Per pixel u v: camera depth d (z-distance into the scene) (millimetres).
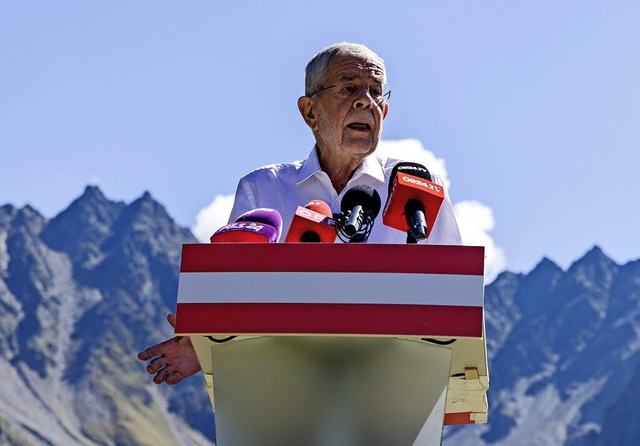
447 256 3453
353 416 3578
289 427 3607
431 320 3416
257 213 3990
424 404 3633
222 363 3729
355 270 3455
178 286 3518
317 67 5168
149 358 4906
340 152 5223
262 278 3484
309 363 3613
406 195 4012
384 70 5176
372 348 3607
